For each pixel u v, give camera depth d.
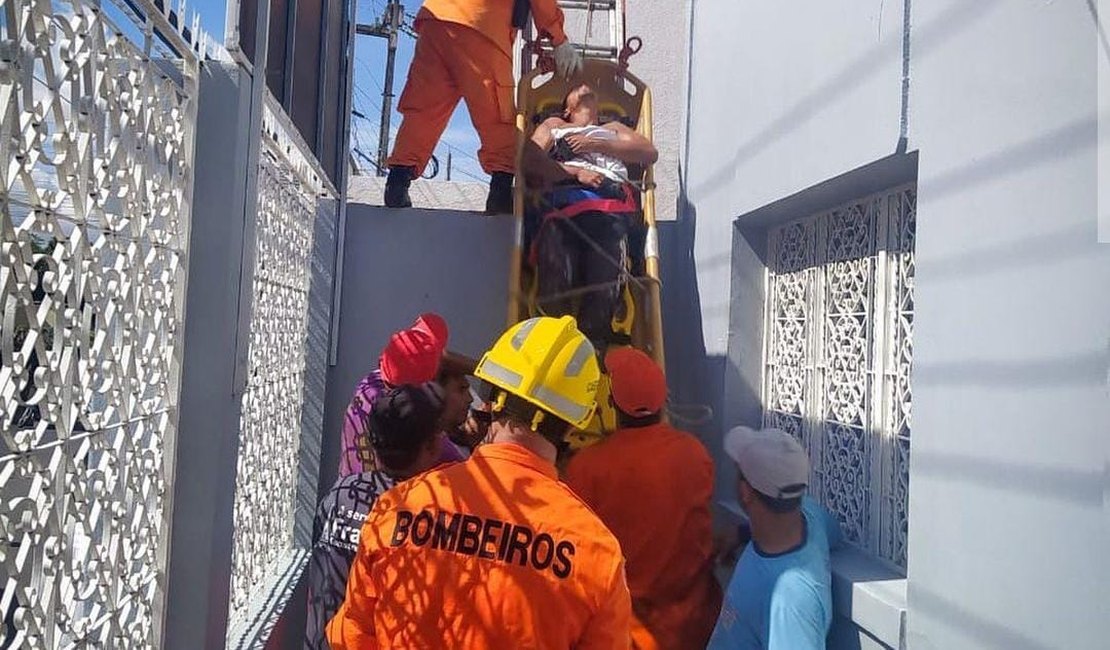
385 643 1.99
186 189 2.70
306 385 5.30
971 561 2.53
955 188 2.71
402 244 5.61
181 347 2.68
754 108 4.33
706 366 4.98
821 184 3.55
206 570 2.72
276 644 4.00
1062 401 2.19
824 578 2.85
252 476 3.83
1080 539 2.10
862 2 3.25
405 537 2.03
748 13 4.47
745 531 3.29
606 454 3.15
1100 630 2.03
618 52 5.59
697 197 5.33
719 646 2.93
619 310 4.67
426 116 5.28
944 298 2.75
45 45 1.77
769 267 4.65
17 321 1.96
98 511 2.13
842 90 3.39
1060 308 2.21
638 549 3.10
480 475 2.04
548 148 4.79
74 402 1.98
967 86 2.65
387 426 2.80
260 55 3.00
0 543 1.70
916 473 2.86
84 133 1.97
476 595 1.92
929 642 2.72
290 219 4.53
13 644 1.77
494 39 5.04
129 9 2.25
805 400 4.17
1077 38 2.18
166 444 2.65
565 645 1.92
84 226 1.99
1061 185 2.22
